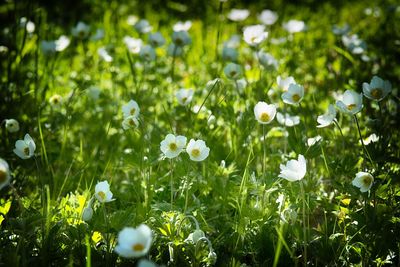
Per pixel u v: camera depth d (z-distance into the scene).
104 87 5.67
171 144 2.99
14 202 3.22
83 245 2.82
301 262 2.92
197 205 3.28
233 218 3.34
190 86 5.54
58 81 5.70
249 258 3.05
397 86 5.46
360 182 2.87
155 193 3.52
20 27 5.78
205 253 2.69
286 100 3.40
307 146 3.44
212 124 4.11
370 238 2.90
